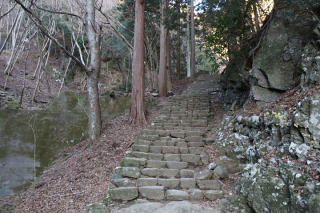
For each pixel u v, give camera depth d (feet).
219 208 10.08
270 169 8.82
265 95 15.07
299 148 8.30
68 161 18.92
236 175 12.35
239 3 17.40
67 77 62.64
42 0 46.98
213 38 20.40
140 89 23.76
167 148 15.83
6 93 40.09
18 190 15.53
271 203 7.95
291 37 15.12
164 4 36.96
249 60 19.72
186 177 12.73
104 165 15.65
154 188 11.25
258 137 12.19
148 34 46.44
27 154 20.17
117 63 66.28
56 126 24.17
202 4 19.47
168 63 44.06
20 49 51.44
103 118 26.99
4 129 22.07
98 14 48.93
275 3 17.33
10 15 54.75
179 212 9.77
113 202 10.90
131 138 19.56
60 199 12.07
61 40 59.88
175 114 24.06
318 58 10.48
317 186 6.71
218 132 18.15
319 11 13.64
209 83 40.65
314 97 8.70
